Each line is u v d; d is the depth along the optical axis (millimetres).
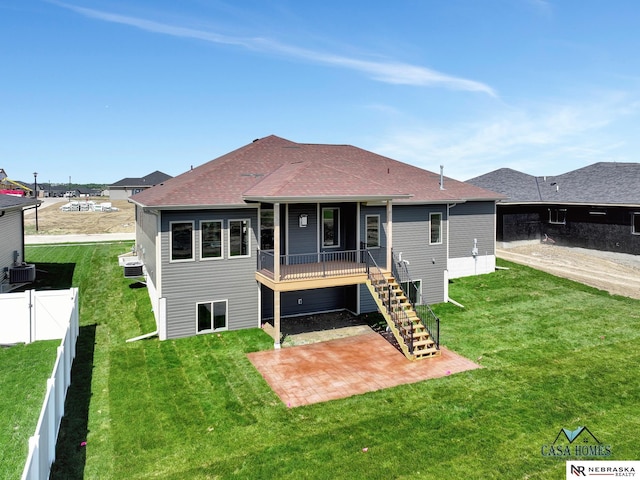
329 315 19125
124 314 18016
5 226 20969
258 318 17297
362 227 19156
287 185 15711
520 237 32250
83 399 11031
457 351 14828
